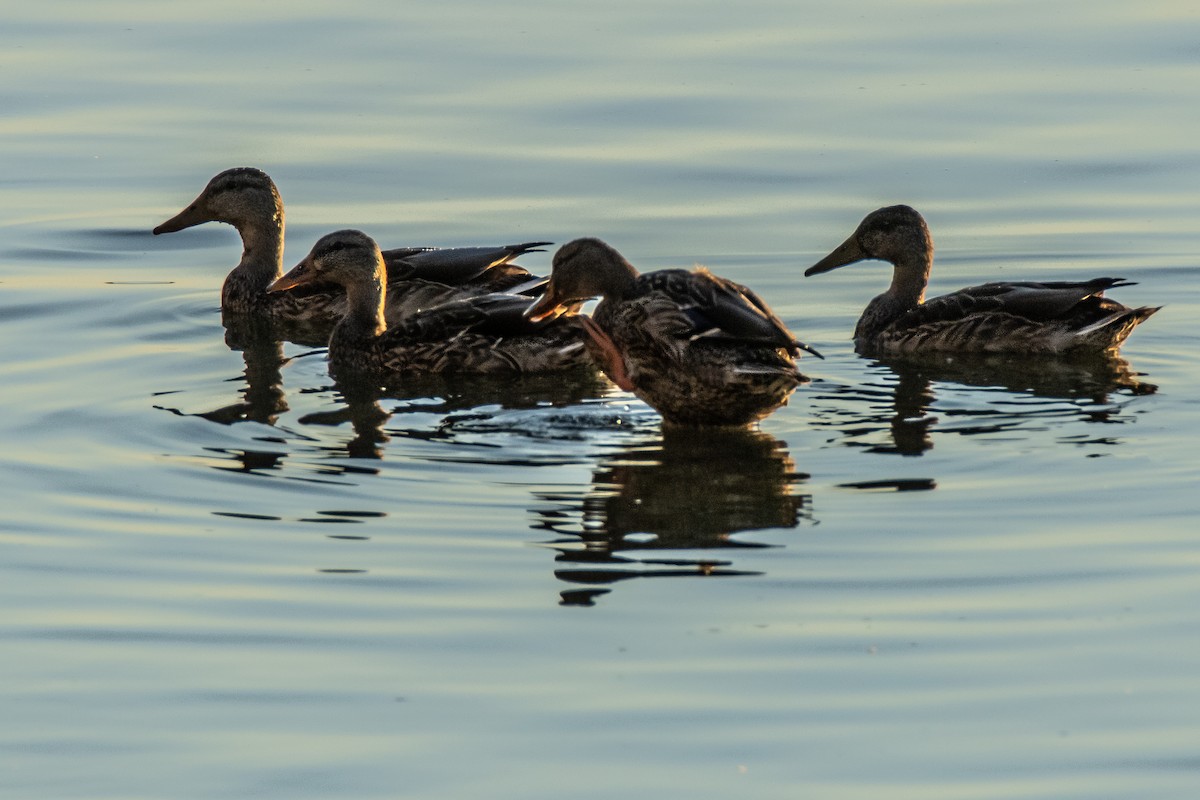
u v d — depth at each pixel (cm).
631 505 1372
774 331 1472
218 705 1052
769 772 965
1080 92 2778
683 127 2672
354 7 3306
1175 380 1759
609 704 1041
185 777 972
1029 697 1041
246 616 1174
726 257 2208
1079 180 2448
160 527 1334
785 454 1505
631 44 3053
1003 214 2345
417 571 1243
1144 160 2503
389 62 2978
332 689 1069
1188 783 948
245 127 2702
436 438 1570
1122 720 1014
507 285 2172
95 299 2108
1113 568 1228
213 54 3042
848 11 3256
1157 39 3041
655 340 1548
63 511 1371
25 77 2923
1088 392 1716
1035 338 1884
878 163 2520
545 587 1212
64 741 1014
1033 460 1471
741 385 1516
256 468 1473
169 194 2498
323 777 970
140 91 2861
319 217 2369
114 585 1228
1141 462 1459
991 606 1169
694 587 1209
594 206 2380
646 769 970
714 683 1065
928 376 1806
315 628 1153
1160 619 1141
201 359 1888
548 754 988
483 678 1078
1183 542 1273
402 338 1888
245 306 2186
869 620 1149
